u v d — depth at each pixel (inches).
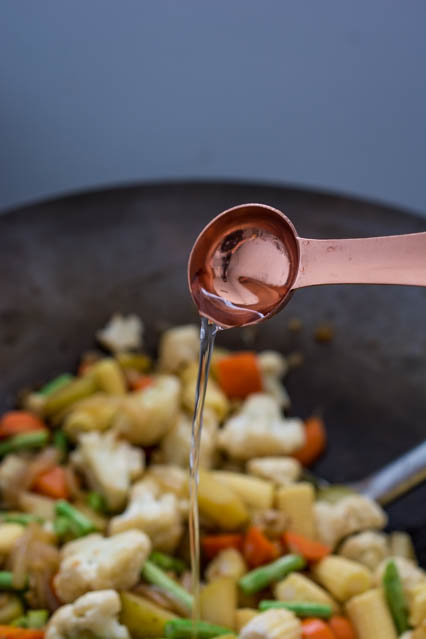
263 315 17.9
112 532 22.6
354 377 27.0
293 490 23.5
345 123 34.6
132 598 21.4
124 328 27.3
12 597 22.2
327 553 22.8
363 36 32.6
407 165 35.4
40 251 27.5
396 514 24.8
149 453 25.2
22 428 25.4
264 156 35.8
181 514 23.1
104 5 32.6
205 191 28.4
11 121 35.2
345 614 22.2
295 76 33.6
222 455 25.5
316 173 36.2
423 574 22.5
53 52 33.4
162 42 33.1
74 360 27.4
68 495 24.3
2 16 32.7
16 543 22.4
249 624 20.7
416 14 32.1
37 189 36.7
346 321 27.4
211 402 25.7
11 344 26.7
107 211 28.2
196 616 21.0
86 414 25.1
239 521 23.1
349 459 26.3
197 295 18.2
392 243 17.4
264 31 32.8
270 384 26.9
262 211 18.0
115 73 33.8
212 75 33.8
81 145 35.9
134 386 26.5
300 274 17.6
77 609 20.7
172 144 35.7
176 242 28.1
